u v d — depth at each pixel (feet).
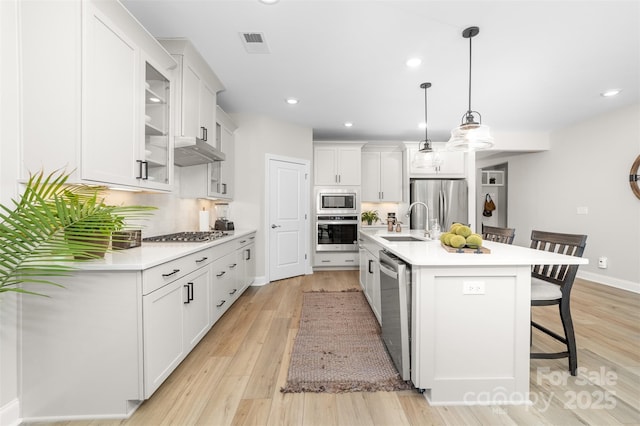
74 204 4.79
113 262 5.02
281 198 14.82
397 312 5.96
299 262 15.64
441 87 10.74
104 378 5.02
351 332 8.58
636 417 5.06
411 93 11.26
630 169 12.66
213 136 10.30
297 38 7.73
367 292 11.07
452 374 5.52
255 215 13.91
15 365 4.88
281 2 6.37
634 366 6.67
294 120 14.79
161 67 7.39
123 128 5.98
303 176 15.81
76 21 4.94
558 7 6.40
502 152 18.98
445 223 17.01
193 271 7.04
